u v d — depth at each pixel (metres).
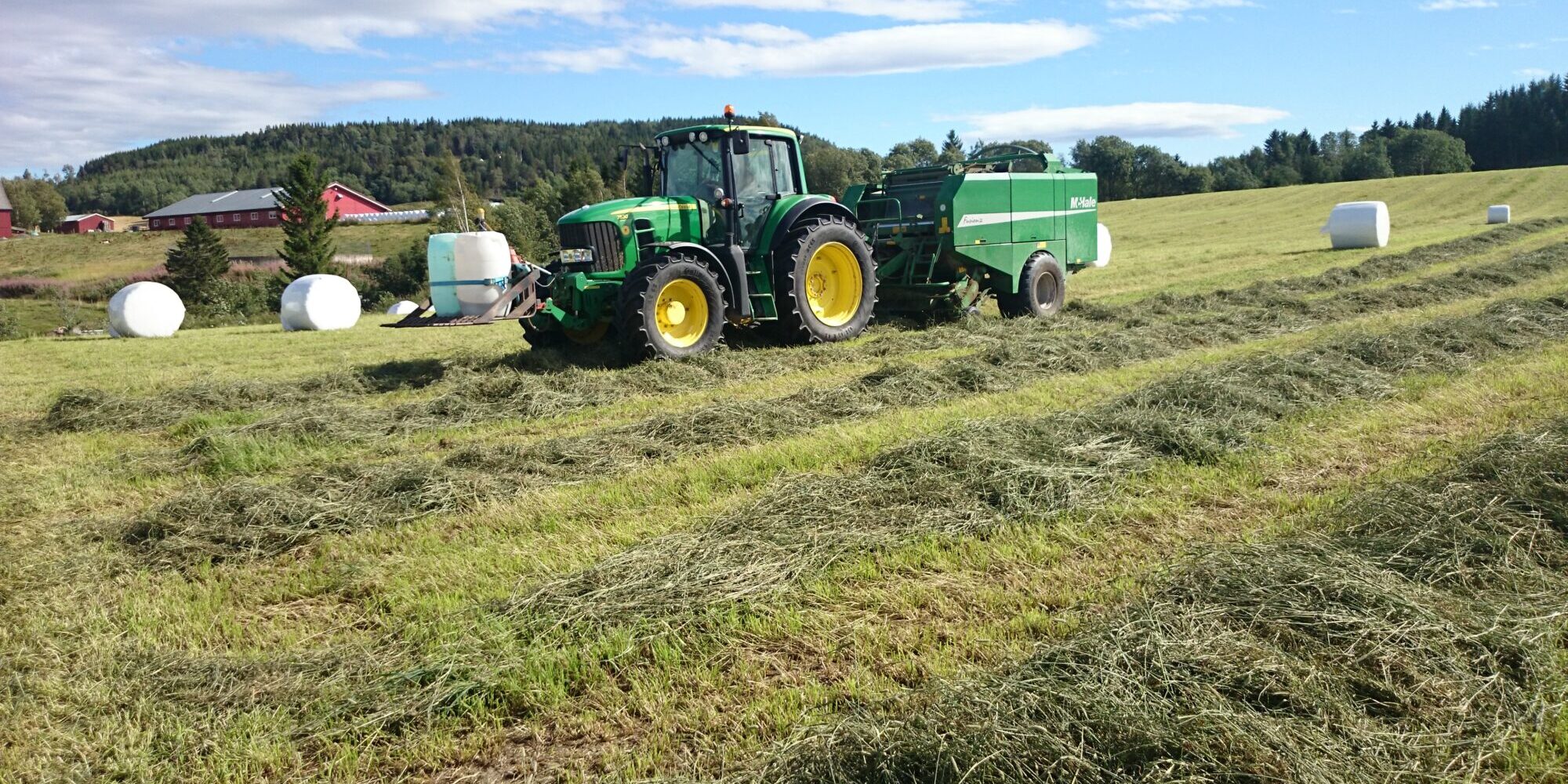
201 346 14.55
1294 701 2.95
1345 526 4.36
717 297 9.85
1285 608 3.48
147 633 3.94
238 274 53.47
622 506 5.32
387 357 12.16
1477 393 6.86
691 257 9.86
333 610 4.18
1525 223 25.75
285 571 4.66
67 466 6.78
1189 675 3.08
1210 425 6.05
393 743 3.14
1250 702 2.99
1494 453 4.94
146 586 4.49
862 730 2.85
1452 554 3.90
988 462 5.31
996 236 12.08
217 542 5.00
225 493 5.45
